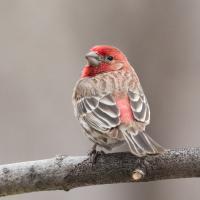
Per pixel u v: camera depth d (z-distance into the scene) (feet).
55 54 53.47
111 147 33.50
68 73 52.80
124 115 32.40
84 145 49.80
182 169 30.78
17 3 55.01
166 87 51.52
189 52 52.60
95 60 38.14
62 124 50.52
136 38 52.70
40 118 50.72
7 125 50.39
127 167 30.96
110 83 35.24
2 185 31.40
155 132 50.60
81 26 53.83
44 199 48.34
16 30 54.39
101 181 31.24
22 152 49.60
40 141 49.90
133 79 35.96
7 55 53.52
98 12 53.72
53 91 52.01
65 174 31.19
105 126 32.24
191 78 51.96
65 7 54.39
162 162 30.76
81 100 35.29
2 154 49.39
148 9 53.06
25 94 51.65
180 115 51.03
